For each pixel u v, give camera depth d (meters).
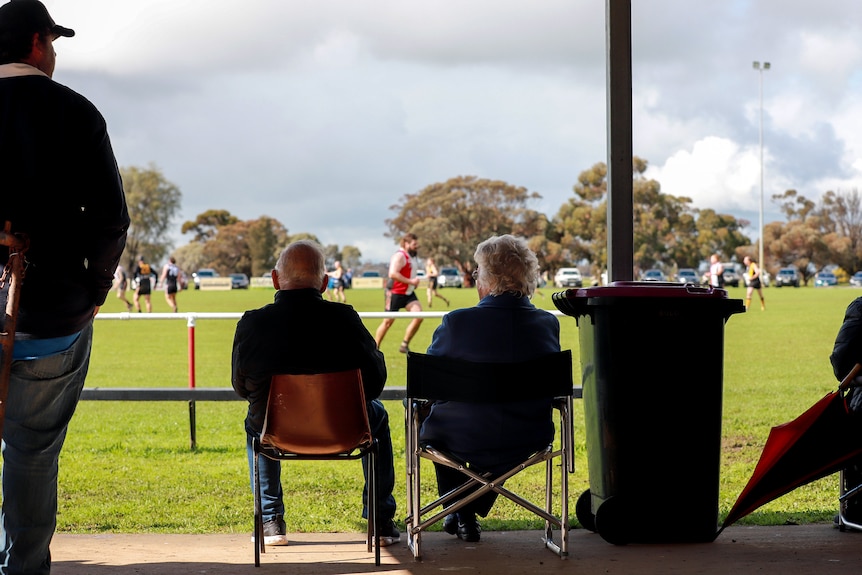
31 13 3.43
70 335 3.45
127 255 119.06
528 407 4.54
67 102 3.35
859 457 4.62
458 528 5.03
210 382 15.33
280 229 140.25
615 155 5.37
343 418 4.25
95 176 3.36
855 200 117.69
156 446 8.98
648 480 4.80
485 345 4.52
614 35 5.34
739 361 17.83
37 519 3.61
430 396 4.39
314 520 5.84
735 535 5.12
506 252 4.63
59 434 3.60
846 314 4.74
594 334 4.89
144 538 5.12
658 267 112.44
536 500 6.62
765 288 87.31
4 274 3.24
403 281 16.44
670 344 4.77
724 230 117.31
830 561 4.48
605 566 4.40
